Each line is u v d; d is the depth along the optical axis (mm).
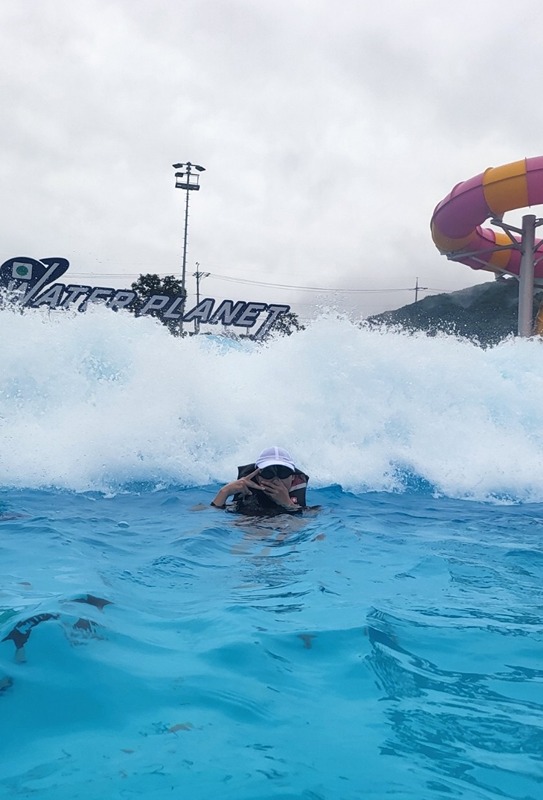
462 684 2055
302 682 2020
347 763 1559
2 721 1688
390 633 2477
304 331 7695
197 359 7297
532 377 7922
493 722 1798
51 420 6562
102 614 2488
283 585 3125
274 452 5133
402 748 1641
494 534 4516
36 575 3098
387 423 7160
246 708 1824
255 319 49656
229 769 1508
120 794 1391
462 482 6605
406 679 2072
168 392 6867
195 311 48781
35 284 44469
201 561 3557
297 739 1669
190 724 1717
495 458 7023
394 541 4176
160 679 1975
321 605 2809
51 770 1482
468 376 7574
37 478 5867
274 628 2477
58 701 1800
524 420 7484
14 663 1985
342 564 3564
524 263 37719
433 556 3793
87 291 45938
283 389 7227
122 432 6500
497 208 33906
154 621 2502
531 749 1652
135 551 3717
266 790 1424
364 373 7340
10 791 1395
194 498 5508
